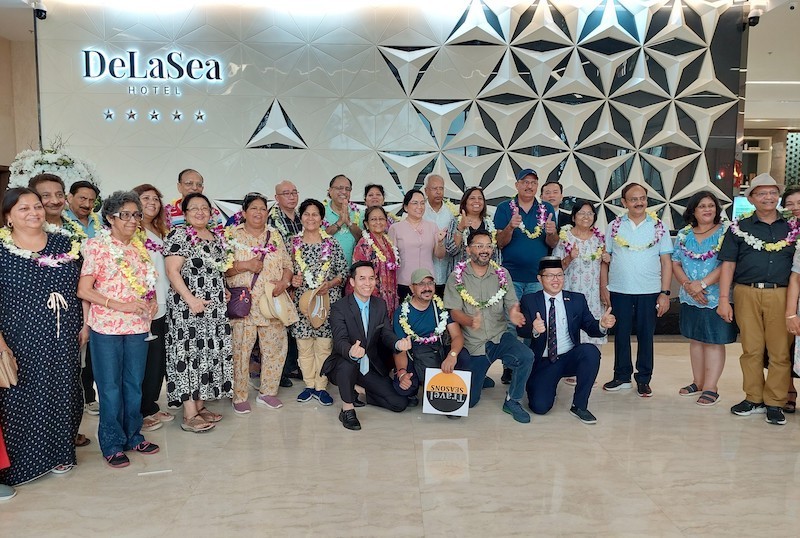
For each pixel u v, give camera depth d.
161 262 3.42
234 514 2.41
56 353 2.75
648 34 5.95
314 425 3.51
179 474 2.81
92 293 2.83
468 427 3.47
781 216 3.60
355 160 6.08
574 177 6.06
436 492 2.60
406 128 6.05
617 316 4.24
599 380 4.57
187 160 6.02
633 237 4.16
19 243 2.70
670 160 6.07
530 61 5.95
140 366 3.03
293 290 4.04
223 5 5.89
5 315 2.64
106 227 3.08
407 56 5.97
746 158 11.03
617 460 2.97
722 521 2.35
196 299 3.28
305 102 6.02
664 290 4.17
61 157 3.69
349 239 4.53
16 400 2.66
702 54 5.98
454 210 4.75
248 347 3.72
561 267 3.69
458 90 6.00
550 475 2.78
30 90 7.15
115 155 5.98
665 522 2.34
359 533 2.25
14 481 2.66
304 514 2.41
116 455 2.92
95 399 3.88
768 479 2.75
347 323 3.60
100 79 5.91
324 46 5.96
